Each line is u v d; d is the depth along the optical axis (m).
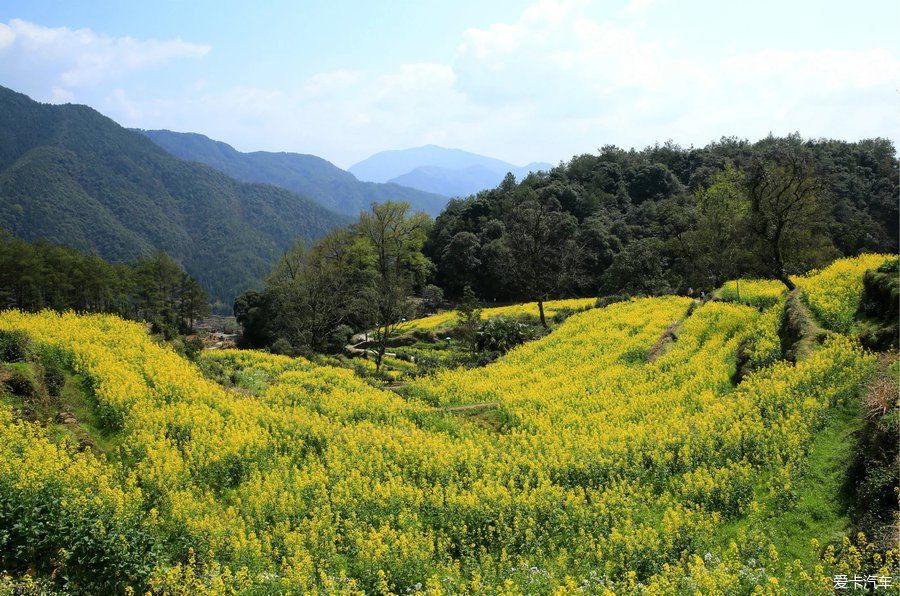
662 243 62.31
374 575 13.24
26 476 14.57
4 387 19.00
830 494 14.07
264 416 22.58
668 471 17.20
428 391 30.19
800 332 23.86
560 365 31.81
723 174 54.59
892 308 21.77
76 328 27.78
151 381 23.83
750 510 14.45
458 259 85.88
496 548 14.84
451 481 17.94
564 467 18.22
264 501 16.20
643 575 13.01
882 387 15.48
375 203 75.44
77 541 13.19
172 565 13.78
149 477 16.62
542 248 55.59
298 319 55.81
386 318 44.69
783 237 45.44
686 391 23.81
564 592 11.64
